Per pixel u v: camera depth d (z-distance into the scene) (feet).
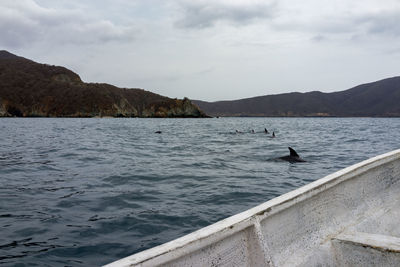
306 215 8.89
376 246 8.15
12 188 21.83
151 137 81.10
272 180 25.67
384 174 13.14
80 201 18.80
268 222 7.63
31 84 563.48
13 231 14.02
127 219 15.78
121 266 4.61
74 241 13.12
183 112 516.73
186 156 41.39
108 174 27.35
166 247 5.33
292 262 7.57
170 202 18.90
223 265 6.21
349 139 70.74
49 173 27.58
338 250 8.57
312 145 56.90
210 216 16.39
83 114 512.22
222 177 26.86
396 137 76.02
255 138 77.41
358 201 11.31
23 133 89.35
